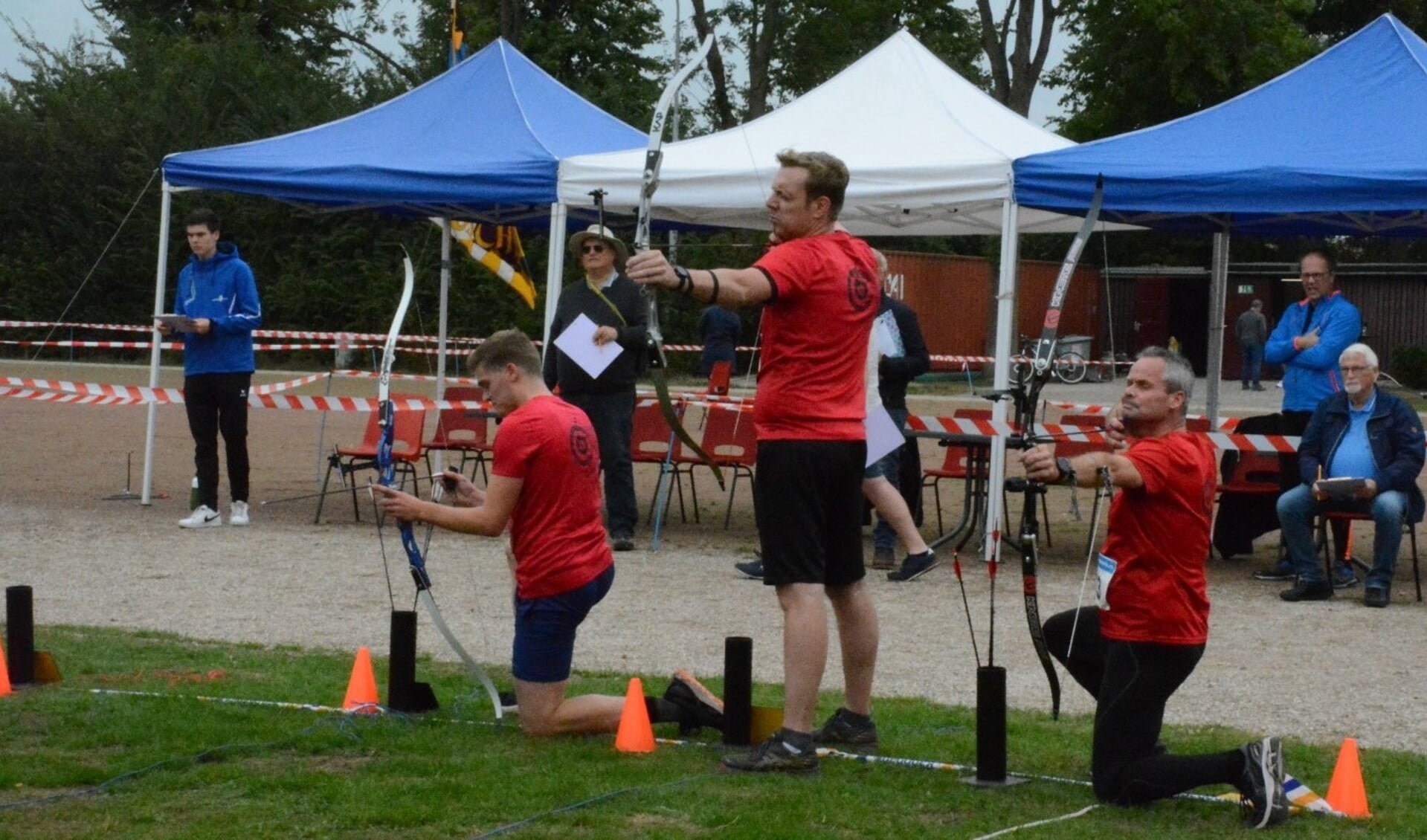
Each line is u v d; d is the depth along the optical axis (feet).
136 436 62.39
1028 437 16.85
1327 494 29.84
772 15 125.49
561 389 34.91
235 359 37.37
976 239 142.61
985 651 25.23
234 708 19.88
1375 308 130.93
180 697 20.33
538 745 18.48
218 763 17.52
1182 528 15.66
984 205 38.27
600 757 17.93
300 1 152.56
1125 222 42.29
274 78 134.31
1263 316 126.11
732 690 18.58
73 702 20.10
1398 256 149.38
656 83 140.05
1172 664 15.92
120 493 43.98
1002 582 32.12
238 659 23.18
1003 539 34.24
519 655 18.49
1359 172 30.78
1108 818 15.84
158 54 137.18
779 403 17.16
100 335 124.06
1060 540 39.37
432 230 117.91
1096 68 131.44
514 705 20.29
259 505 42.29
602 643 25.34
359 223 121.39
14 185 127.34
